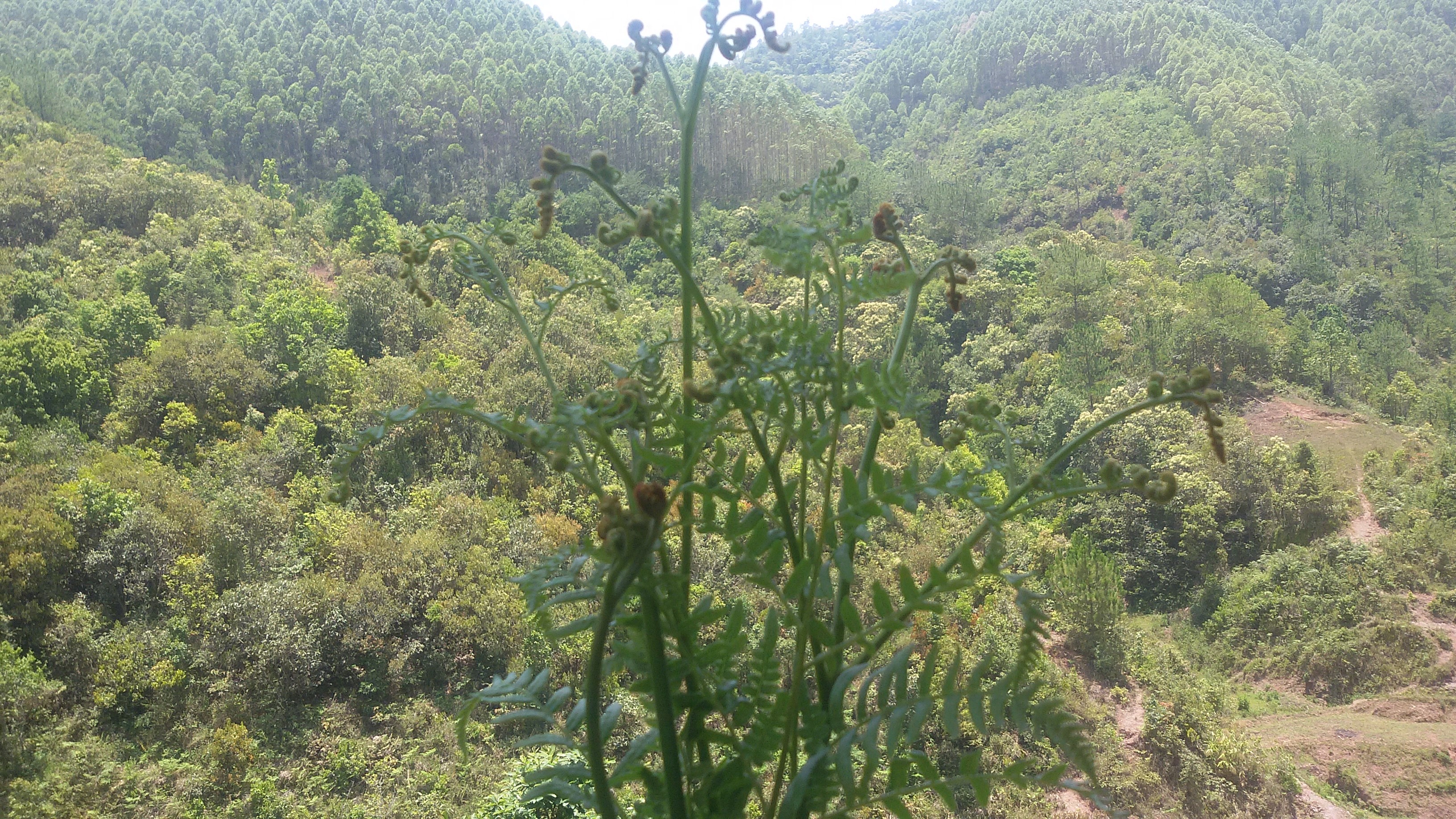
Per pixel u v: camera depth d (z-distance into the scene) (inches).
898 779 73.8
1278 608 1206.3
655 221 79.5
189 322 1472.7
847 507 77.4
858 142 4936.0
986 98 4977.9
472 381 1241.4
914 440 1252.5
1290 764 850.1
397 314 1461.6
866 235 82.6
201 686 740.0
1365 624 1153.4
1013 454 81.1
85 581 811.4
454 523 943.7
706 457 85.7
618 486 867.4
